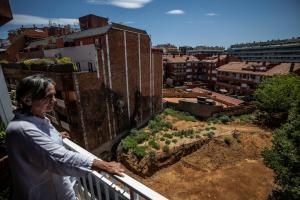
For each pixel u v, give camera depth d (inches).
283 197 513.3
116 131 987.9
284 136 572.7
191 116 1318.9
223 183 744.3
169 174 805.2
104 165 72.0
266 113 1263.5
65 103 756.6
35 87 68.5
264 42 4052.7
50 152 61.4
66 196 83.2
